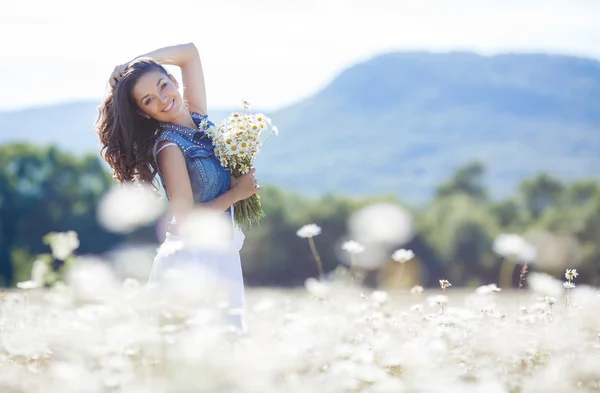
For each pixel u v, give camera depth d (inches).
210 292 227.9
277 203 3587.6
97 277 186.1
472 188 4699.8
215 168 237.6
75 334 181.0
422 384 153.0
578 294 234.8
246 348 167.3
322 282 305.0
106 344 171.5
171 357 166.1
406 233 3649.1
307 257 3545.8
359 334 233.1
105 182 3543.3
